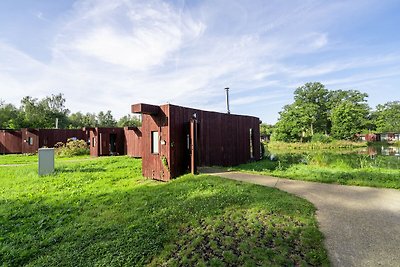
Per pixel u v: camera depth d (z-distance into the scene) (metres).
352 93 54.59
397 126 52.66
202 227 4.00
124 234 3.96
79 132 23.95
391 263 2.83
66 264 3.24
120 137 20.78
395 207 4.80
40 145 21.78
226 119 12.15
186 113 9.53
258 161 14.94
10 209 5.50
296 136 41.00
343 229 3.77
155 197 6.00
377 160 14.39
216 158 11.20
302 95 58.56
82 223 4.61
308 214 4.38
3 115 38.19
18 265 3.37
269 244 3.34
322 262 2.88
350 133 41.56
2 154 22.14
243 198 5.39
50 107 54.25
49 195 6.71
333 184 7.07
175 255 3.27
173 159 8.74
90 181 8.66
